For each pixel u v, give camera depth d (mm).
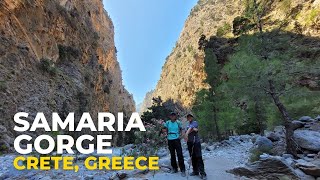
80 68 53188
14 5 34031
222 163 10906
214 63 20734
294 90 11922
